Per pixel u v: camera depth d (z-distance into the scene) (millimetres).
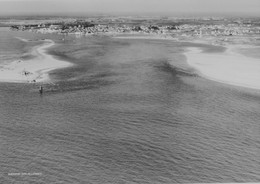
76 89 65250
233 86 67062
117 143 42219
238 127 47406
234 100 58812
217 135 44656
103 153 39625
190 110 53938
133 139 43375
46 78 73062
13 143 41844
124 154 39562
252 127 47406
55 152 39750
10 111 52906
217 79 72188
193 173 36344
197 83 69438
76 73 78375
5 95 60750
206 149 40969
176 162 37969
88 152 39719
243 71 78812
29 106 55281
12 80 70375
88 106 55562
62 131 45594
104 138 43438
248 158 39000
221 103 57219
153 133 45094
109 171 36281
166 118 50438
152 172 36344
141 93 62781
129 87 66812
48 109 53938
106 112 52688
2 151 39812
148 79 72938
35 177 34781
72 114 51875
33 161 37594
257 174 35781
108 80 72062
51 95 61125
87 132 45250
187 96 61062
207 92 63312
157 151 40312
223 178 35406
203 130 46250
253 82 69438
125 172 36281
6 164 37062
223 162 38219
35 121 48938
